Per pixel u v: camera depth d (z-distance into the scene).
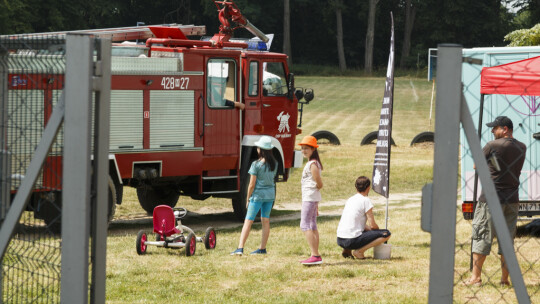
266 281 8.73
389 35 83.19
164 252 10.56
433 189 4.05
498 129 7.91
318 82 63.22
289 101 14.85
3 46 4.66
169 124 12.82
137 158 12.50
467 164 12.00
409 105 46.09
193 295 8.03
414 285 8.45
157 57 13.02
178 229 10.52
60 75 4.55
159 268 9.38
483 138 11.95
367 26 82.44
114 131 12.23
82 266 4.16
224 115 13.53
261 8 79.88
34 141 5.04
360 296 7.93
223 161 13.59
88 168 4.15
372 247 10.09
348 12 81.44
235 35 76.56
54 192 4.85
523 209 11.91
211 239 10.91
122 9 73.44
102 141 4.25
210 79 13.35
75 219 4.16
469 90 11.94
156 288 8.31
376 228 10.02
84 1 66.62
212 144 13.38
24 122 5.25
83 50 4.12
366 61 76.38
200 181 13.38
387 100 11.02
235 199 14.16
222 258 10.12
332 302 7.69
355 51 83.38
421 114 40.81
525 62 7.57
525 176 11.87
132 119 12.41
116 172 12.32
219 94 13.55
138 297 7.87
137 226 13.50
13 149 5.00
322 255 10.34
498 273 8.88
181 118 12.95
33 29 61.44
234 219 14.62
